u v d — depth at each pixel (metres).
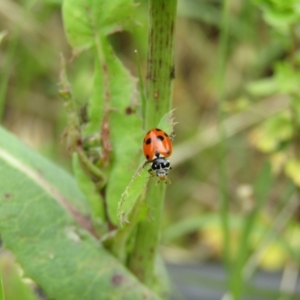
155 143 0.11
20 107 0.23
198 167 0.22
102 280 0.12
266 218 0.20
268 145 0.17
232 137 0.22
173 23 0.11
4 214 0.12
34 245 0.12
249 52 0.22
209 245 0.20
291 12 0.15
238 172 0.22
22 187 0.12
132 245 0.12
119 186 0.12
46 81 0.23
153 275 0.13
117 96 0.12
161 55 0.11
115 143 0.12
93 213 0.12
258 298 0.16
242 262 0.14
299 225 0.19
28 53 0.22
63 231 0.12
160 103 0.12
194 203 0.21
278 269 0.18
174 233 0.18
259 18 0.21
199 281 0.17
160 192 0.12
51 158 0.21
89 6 0.11
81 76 0.22
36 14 0.22
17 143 0.13
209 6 0.22
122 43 0.24
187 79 0.25
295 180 0.17
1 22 0.22
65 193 0.13
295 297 0.17
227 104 0.18
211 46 0.24
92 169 0.12
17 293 0.14
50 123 0.23
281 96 0.21
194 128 0.23
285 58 0.21
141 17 0.22
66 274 0.12
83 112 0.12
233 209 0.21
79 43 0.12
